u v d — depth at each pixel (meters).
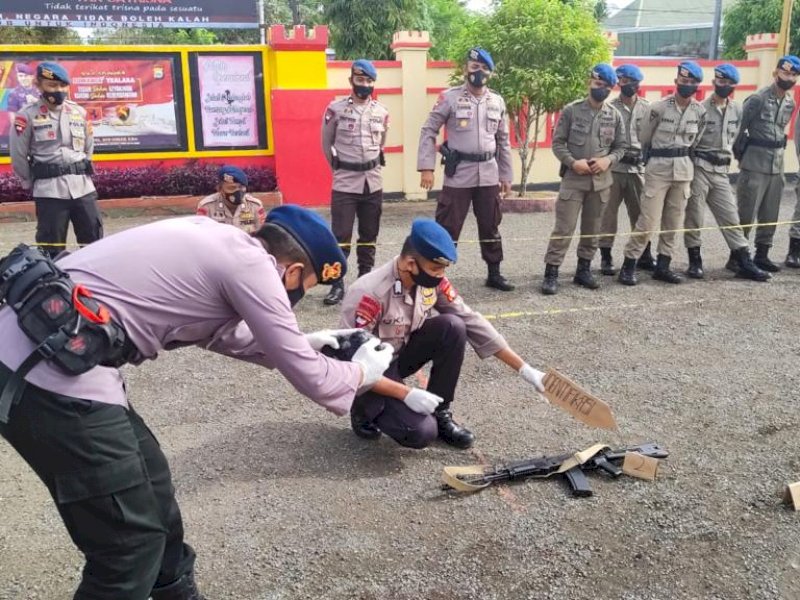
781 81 6.61
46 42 16.42
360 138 6.11
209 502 3.04
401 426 3.24
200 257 1.84
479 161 6.15
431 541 2.76
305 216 2.05
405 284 3.25
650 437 3.57
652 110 6.30
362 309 3.23
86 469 1.70
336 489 3.13
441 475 3.25
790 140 13.42
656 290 6.32
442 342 3.35
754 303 5.88
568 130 6.14
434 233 3.08
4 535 2.84
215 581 2.54
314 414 3.91
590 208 6.27
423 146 6.29
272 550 2.71
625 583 2.51
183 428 3.74
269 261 1.93
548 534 2.79
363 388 2.30
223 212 5.64
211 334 1.96
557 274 6.29
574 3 10.79
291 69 10.57
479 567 2.60
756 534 2.77
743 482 3.13
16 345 1.69
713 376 4.35
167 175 10.52
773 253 7.71
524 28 9.81
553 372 3.18
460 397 4.08
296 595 2.47
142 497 1.78
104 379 1.76
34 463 1.73
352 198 6.19
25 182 6.17
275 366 2.16
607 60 10.30
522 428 3.69
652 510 2.94
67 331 1.65
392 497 3.07
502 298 6.09
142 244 1.82
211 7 10.44
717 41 27.84
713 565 2.60
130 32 21.33
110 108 10.28
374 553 2.69
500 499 3.04
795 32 18.27
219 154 10.77
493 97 6.23
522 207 10.73
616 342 4.98
